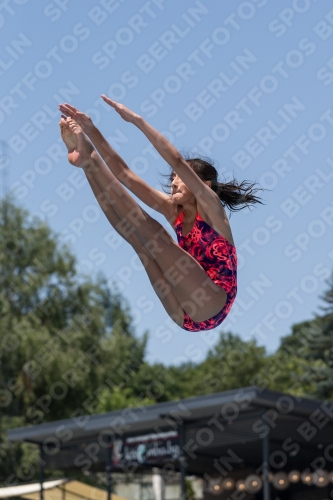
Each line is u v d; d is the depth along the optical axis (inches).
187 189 249.0
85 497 1125.7
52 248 1517.0
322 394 1573.6
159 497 1427.2
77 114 245.8
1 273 1465.3
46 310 1524.4
